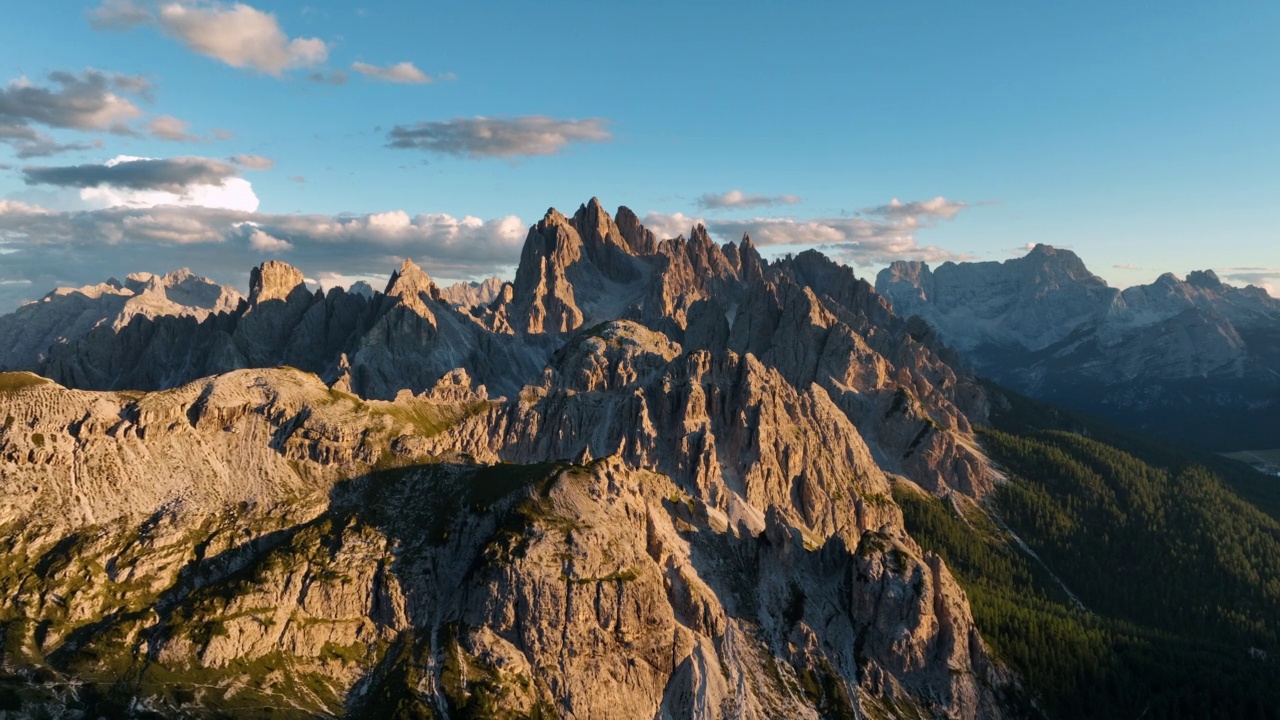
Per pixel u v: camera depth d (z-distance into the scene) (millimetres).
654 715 183125
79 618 177750
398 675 177250
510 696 172500
